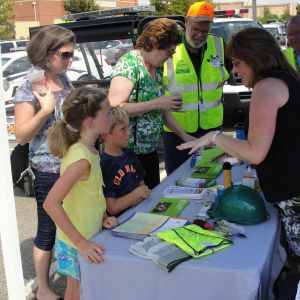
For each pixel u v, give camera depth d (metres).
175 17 4.83
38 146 2.60
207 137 2.14
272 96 1.89
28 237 4.11
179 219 2.13
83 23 4.96
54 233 2.70
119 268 1.82
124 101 2.84
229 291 1.65
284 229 2.10
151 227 2.05
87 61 5.66
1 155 2.13
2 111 2.10
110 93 2.86
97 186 2.16
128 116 2.75
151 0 22.00
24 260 3.63
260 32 2.00
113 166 2.45
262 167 2.04
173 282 1.73
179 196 2.49
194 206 2.35
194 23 3.44
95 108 2.07
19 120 2.49
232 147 2.02
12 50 9.81
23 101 2.49
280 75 1.93
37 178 2.64
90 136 2.12
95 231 2.13
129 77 2.86
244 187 2.17
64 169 2.05
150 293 1.79
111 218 2.17
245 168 2.99
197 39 3.51
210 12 3.45
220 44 3.79
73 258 2.19
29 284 3.26
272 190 2.04
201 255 1.73
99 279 1.87
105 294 1.87
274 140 1.96
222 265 1.66
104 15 5.57
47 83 2.58
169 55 2.88
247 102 7.23
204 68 3.69
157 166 3.27
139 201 2.45
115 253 1.84
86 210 2.13
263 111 1.89
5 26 33.03
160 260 1.72
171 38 2.81
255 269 1.63
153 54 2.86
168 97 2.89
